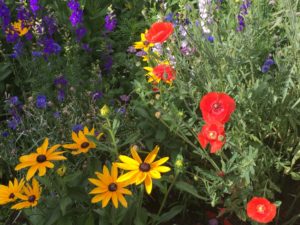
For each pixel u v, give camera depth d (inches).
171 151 32.7
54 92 40.4
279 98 32.1
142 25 50.9
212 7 37.2
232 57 31.8
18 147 36.0
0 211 31.7
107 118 25.2
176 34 33.6
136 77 42.5
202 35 34.1
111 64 45.7
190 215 32.8
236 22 37.3
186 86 31.9
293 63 32.3
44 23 45.0
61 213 25.6
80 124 35.1
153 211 32.9
